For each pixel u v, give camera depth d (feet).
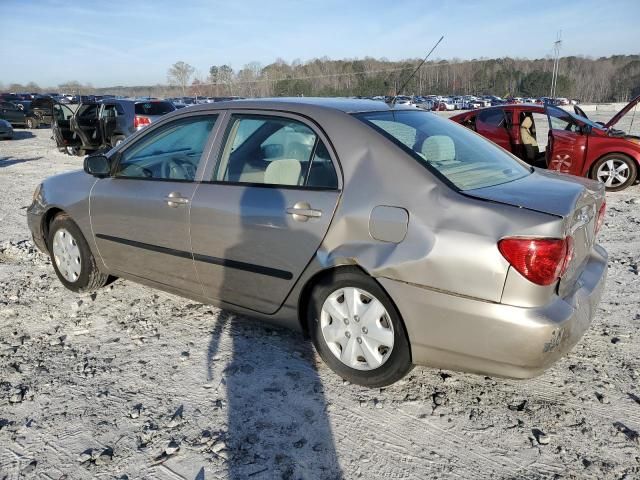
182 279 12.22
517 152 31.65
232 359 11.15
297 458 8.29
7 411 9.57
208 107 11.98
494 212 8.37
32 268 17.17
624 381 10.32
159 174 12.51
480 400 9.73
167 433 8.89
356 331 9.81
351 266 9.62
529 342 8.13
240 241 10.77
